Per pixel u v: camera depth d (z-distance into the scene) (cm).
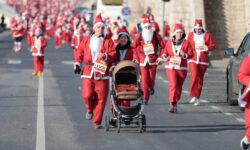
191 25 5028
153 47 2230
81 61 1709
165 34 5219
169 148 1471
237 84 2145
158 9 6425
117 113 1658
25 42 7725
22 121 1845
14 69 3734
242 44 2209
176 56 2059
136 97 1645
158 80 3247
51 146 1487
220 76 3559
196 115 2006
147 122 1855
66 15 10719
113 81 1658
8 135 1627
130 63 1656
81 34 5169
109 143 1529
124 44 1730
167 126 1788
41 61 3356
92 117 1748
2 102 2264
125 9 5984
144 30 2234
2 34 10631
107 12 6438
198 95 2261
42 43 3344
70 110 2070
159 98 2458
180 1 5159
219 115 2009
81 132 1672
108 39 1692
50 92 2586
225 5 4984
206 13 4994
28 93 2544
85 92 1708
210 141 1561
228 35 4966
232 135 1648
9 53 5431
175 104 2055
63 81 3067
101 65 1675
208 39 2259
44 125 1775
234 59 2208
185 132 1691
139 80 1667
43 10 18738
